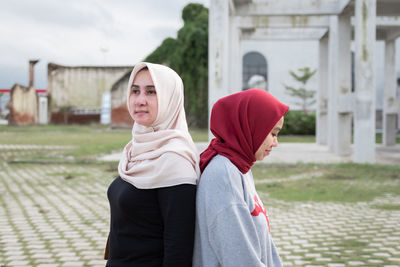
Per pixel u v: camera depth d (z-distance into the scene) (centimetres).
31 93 3453
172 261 128
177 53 2567
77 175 841
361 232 431
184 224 130
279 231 438
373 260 345
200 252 134
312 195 623
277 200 592
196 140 1727
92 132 2547
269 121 136
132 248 137
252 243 127
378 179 761
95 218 500
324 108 1598
